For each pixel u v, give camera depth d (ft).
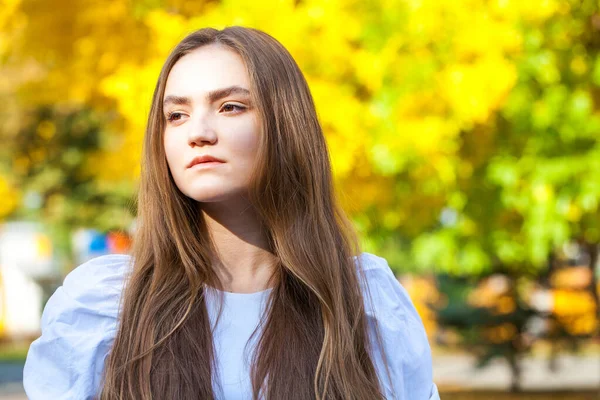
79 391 7.62
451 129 24.41
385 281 8.80
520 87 27.78
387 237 29.99
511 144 29.60
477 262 32.40
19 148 62.75
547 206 29.37
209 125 7.77
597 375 57.52
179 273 7.89
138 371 7.50
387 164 23.95
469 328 47.67
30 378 7.80
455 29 23.76
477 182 30.12
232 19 22.68
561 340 47.80
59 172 66.95
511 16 24.00
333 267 8.11
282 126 8.09
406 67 23.61
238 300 7.93
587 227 32.50
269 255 8.18
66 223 73.26
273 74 8.07
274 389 7.54
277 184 8.04
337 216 8.64
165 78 8.09
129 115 23.00
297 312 7.89
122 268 8.13
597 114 29.48
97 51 25.85
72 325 7.80
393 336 8.38
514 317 46.75
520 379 47.80
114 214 71.77
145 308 7.70
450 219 32.86
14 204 64.69
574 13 26.94
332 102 22.99
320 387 7.63
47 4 26.23
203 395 7.45
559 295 47.21
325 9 23.03
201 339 7.65
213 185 7.74
